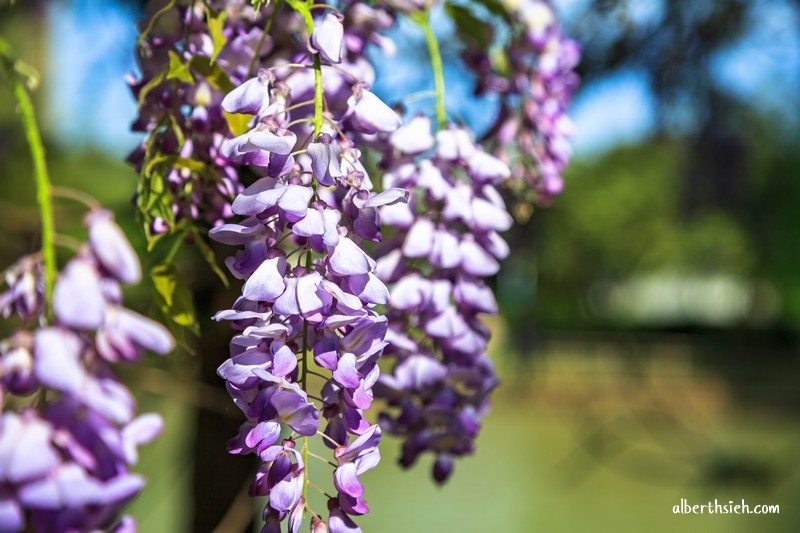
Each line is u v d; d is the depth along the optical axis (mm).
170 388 635
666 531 2461
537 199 715
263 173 476
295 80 481
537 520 2596
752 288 8422
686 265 8742
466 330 546
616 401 6113
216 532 589
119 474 332
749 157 2160
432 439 550
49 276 339
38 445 316
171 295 483
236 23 504
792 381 7059
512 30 694
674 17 1537
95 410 325
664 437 3395
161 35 499
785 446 4035
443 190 539
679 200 2281
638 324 9125
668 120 1759
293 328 412
